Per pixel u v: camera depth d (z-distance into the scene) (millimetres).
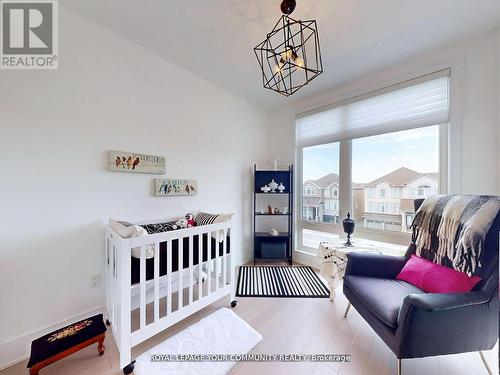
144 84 2027
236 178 3025
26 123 1425
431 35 1832
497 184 1750
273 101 3203
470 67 1864
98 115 1738
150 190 2090
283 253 3070
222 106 2801
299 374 1278
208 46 1998
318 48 1890
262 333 1629
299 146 3180
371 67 2303
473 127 1849
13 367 1336
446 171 2014
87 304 1685
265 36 1850
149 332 1434
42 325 1485
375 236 2453
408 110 2199
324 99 2875
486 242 1219
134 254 1521
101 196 1761
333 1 1488
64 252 1577
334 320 1784
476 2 1505
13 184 1382
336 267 2070
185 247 1947
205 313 1886
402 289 1447
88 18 1672
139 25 1742
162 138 2174
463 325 1131
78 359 1382
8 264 1368
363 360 1377
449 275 1337
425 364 1336
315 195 3072
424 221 1642
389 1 1493
